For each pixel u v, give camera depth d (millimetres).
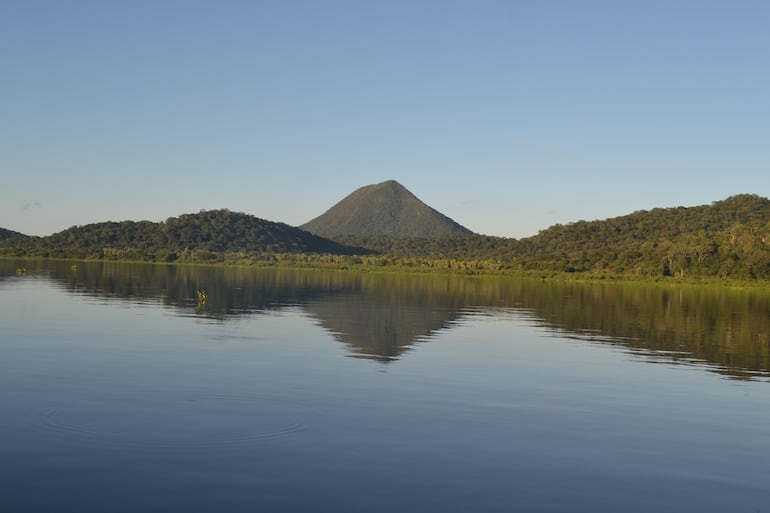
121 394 26031
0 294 75000
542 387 30109
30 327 45906
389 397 26922
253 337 43812
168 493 16359
